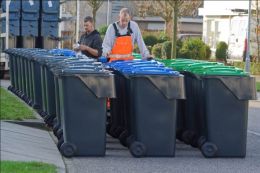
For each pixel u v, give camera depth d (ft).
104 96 32.19
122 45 40.57
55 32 80.59
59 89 34.04
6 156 30.50
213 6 133.18
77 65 33.94
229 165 31.68
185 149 36.04
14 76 60.75
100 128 32.55
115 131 38.29
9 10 77.92
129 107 33.88
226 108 33.19
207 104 33.14
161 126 32.81
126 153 34.14
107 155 33.45
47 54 48.08
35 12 79.20
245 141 33.55
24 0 78.48
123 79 35.29
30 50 55.62
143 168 30.42
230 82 33.01
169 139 32.99
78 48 43.06
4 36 77.25
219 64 37.58
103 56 41.11
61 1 81.92
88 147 32.53
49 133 39.55
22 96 55.06
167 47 109.81
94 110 32.40
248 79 33.17
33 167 28.02
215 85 33.04
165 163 31.76
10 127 40.11
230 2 125.39
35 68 48.03
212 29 134.21
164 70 33.01
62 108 32.58
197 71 34.17
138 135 32.81
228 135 33.30
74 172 29.17
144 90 32.55
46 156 31.96
